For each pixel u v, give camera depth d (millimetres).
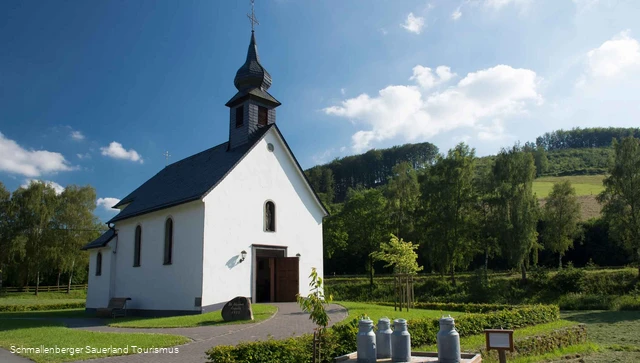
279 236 25672
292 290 25172
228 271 22766
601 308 33406
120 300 24922
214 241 22438
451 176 44406
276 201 25969
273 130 26453
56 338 14422
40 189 56844
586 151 127875
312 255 27406
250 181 24719
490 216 44656
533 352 15234
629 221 39062
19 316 26469
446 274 49188
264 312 19219
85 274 71812
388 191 55906
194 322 17453
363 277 53719
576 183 85438
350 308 20344
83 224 57688
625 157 40031
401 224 52594
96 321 22031
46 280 67438
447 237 42969
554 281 38688
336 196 122562
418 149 130500
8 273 62031
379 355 7949
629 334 22094
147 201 28375
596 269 42250
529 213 41312
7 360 11430
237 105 27719
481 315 16391
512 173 43000
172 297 23328
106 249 29969
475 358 8031
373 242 48094
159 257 24875
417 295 41531
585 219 52281
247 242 23922
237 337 13922
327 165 133500
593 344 18219
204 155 30484
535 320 18766
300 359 10016
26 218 55344
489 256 50688
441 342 7617
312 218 27953
